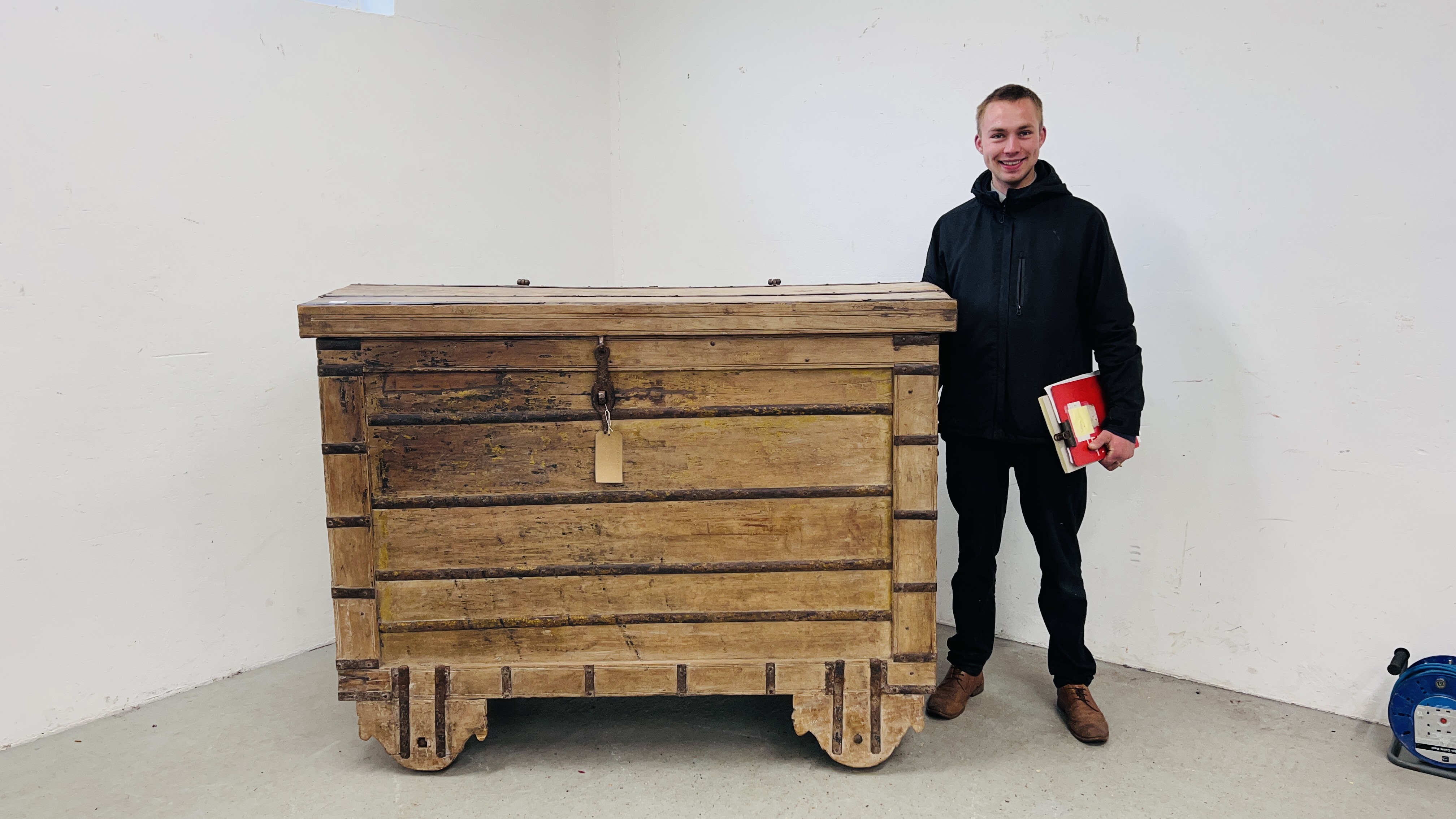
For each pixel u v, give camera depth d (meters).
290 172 2.66
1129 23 2.48
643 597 2.09
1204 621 2.54
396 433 2.04
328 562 2.87
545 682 2.10
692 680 2.10
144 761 2.19
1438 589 2.17
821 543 2.09
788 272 3.25
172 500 2.50
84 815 1.96
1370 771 2.09
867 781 2.09
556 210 3.45
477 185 3.16
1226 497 2.46
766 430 2.05
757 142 3.27
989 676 2.64
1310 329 2.29
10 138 2.16
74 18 2.23
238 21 2.52
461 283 3.14
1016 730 2.31
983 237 2.26
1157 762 2.15
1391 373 2.19
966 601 2.41
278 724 2.38
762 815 1.95
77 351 2.30
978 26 2.74
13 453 2.22
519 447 2.05
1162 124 2.46
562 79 3.42
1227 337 2.42
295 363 2.73
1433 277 2.12
